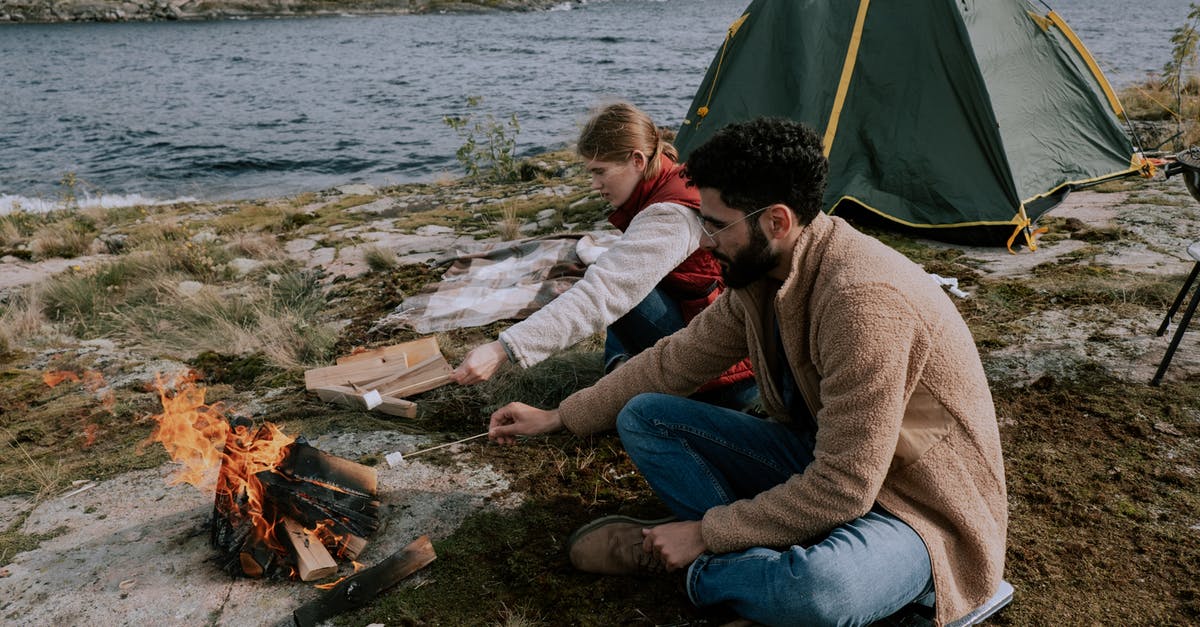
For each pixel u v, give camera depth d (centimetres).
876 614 172
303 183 1667
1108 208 585
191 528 259
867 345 162
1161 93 1084
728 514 184
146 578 234
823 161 170
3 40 7331
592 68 4012
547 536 244
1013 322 384
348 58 5131
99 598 226
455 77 3838
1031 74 630
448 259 585
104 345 457
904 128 570
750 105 627
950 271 473
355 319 473
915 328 165
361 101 3084
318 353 416
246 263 657
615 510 256
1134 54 3266
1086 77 649
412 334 431
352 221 841
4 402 373
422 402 342
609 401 233
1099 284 419
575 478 274
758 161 166
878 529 171
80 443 328
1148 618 200
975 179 542
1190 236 503
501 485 272
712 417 209
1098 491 253
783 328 182
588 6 11781
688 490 207
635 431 212
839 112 590
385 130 2341
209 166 1891
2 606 224
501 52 5234
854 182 581
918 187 561
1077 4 8494
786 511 176
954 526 173
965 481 172
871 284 165
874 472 166
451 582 225
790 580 167
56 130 2569
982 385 175
